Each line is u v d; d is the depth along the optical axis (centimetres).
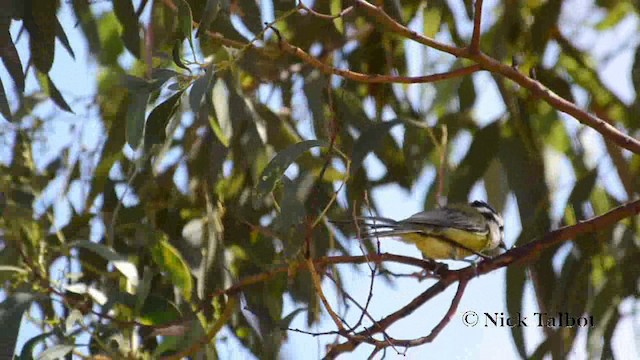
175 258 1034
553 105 1019
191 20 931
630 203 980
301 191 941
